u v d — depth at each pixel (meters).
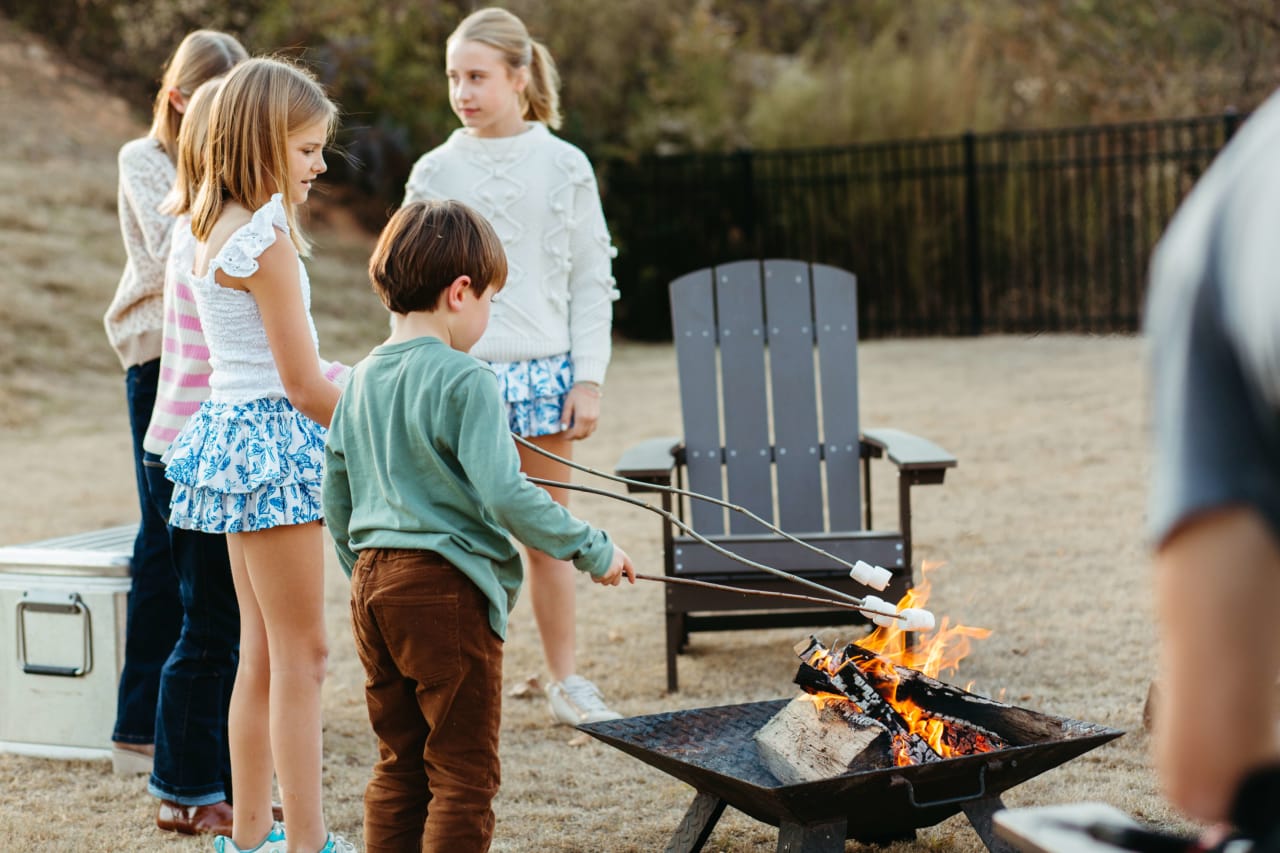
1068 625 4.36
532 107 3.86
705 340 4.52
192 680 3.01
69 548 3.67
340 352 10.73
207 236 2.57
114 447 8.17
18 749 3.54
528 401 3.65
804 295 4.55
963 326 13.69
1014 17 15.53
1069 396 8.97
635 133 14.27
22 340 9.73
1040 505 6.13
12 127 12.28
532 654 4.38
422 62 13.63
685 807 3.12
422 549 2.23
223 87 2.55
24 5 13.89
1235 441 0.90
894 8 16.48
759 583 3.90
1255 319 0.88
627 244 14.14
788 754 2.50
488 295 2.42
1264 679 0.91
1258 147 0.94
